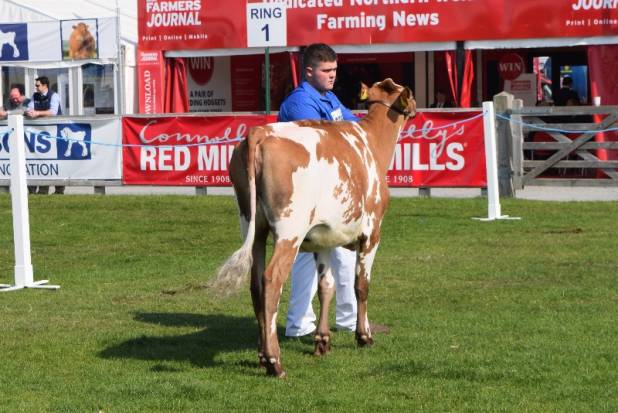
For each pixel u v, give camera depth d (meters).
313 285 10.41
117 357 9.65
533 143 22.11
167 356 9.67
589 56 26.98
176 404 8.13
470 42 27.84
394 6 28.31
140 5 30.34
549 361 9.30
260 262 8.91
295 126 8.90
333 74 10.15
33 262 15.10
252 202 8.39
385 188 9.47
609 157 25.08
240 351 9.85
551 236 16.56
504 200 21.11
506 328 10.60
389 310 11.53
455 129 21.73
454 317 11.15
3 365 9.38
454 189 23.42
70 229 18.23
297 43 29.14
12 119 13.30
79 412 7.97
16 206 13.30
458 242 16.16
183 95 31.00
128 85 30.80
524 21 27.31
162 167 23.31
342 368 9.18
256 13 22.25
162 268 14.51
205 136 23.00
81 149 23.66
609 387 8.50
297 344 10.12
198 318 11.38
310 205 8.60
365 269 9.51
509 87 30.03
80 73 29.98
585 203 20.50
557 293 12.29
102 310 11.80
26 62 28.67
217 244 16.61
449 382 8.69
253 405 8.10
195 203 21.45
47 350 9.91
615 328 10.52
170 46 30.23
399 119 9.84
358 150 9.15
